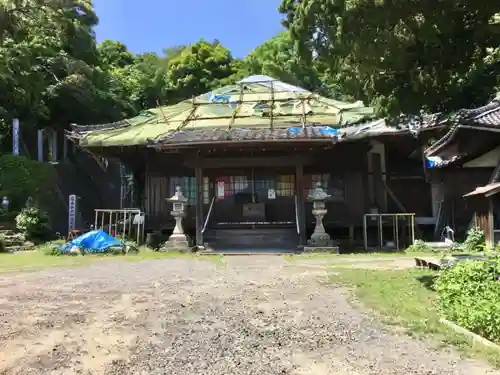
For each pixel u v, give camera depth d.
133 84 43.53
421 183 20.78
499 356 4.50
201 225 17.61
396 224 17.48
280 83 25.58
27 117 32.44
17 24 22.66
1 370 4.42
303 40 11.23
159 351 4.93
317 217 17.02
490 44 7.49
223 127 20.70
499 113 14.88
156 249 17.64
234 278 10.11
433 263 10.23
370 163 20.19
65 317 6.48
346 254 15.46
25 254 16.36
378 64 7.79
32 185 25.67
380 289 8.09
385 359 4.57
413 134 17.62
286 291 8.33
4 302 7.57
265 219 19.64
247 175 20.06
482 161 17.97
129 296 8.02
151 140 17.22
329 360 4.58
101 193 35.28
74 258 14.85
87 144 20.03
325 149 18.48
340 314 6.43
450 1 6.58
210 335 5.51
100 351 4.96
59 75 33.94
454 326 5.53
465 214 18.97
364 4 6.91
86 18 37.00
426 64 7.59
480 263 6.74
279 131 18.14
